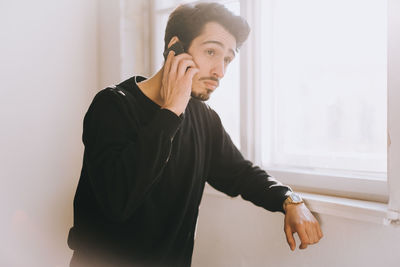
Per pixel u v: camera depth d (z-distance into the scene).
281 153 1.15
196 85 0.83
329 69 1.02
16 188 1.40
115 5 1.51
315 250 0.92
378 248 0.81
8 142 1.37
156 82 0.86
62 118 1.50
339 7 0.99
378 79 0.92
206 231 1.20
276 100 1.15
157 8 1.51
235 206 1.11
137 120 0.78
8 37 1.36
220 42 0.82
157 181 0.83
